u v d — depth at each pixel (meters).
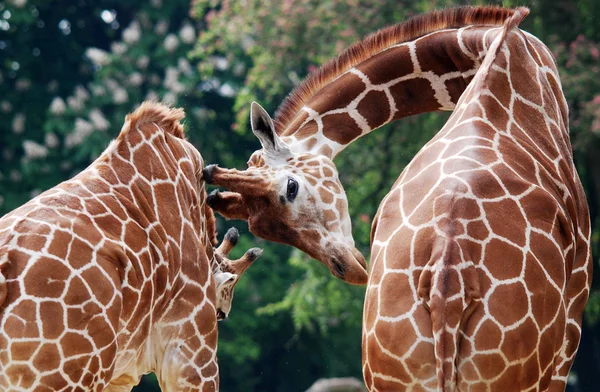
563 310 8.19
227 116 36.31
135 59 35.31
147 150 10.04
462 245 7.87
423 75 11.26
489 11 11.03
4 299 8.09
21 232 8.41
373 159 26.62
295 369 35.91
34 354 8.12
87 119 34.22
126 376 9.83
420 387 7.82
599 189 26.83
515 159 8.64
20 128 35.62
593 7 25.08
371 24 26.84
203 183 11.03
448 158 8.58
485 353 7.72
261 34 29.42
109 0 40.03
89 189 9.27
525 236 8.06
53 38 39.25
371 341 8.07
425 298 7.83
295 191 10.54
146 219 9.55
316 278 28.64
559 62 25.55
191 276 10.06
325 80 11.48
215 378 10.24
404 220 8.27
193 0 36.78
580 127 25.14
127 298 8.94
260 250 11.78
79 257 8.52
